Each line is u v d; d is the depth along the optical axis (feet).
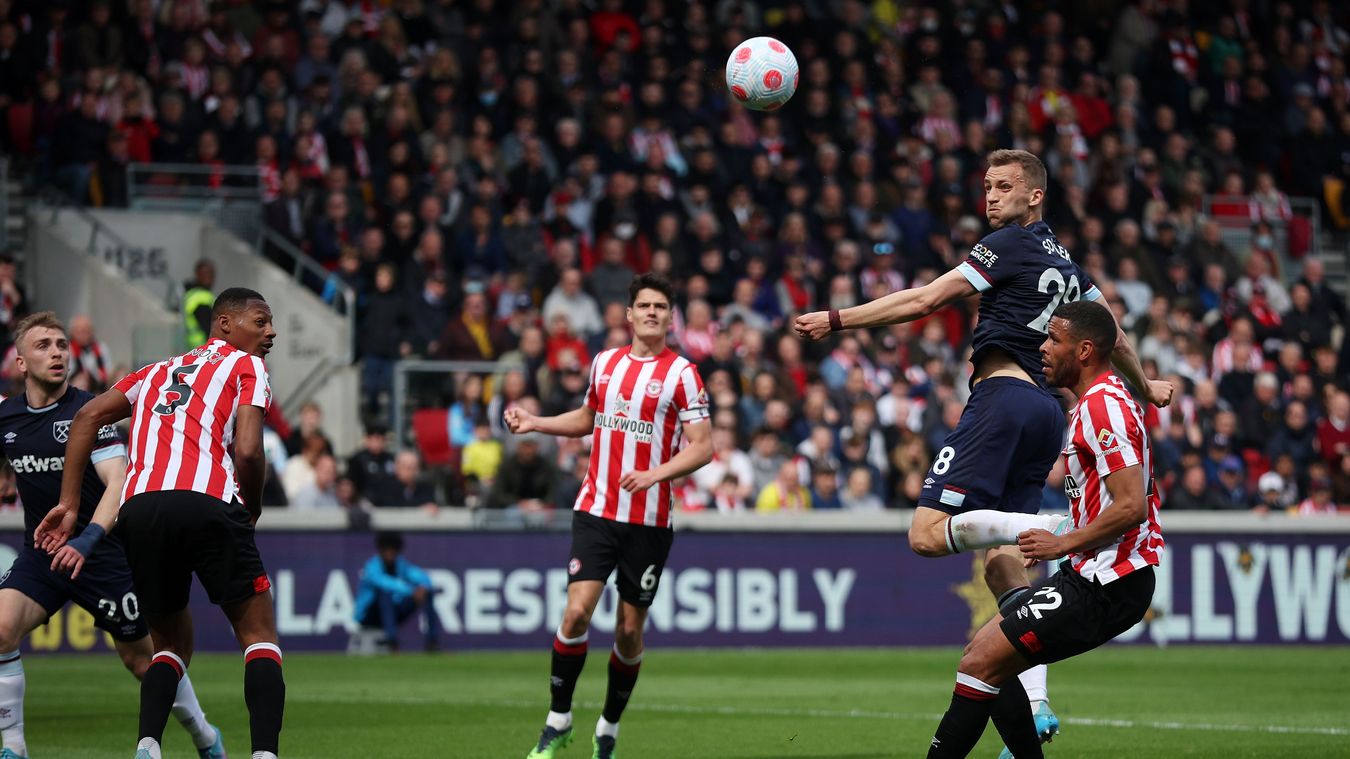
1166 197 261.85
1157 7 290.15
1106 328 66.39
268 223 215.51
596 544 83.51
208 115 222.48
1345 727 102.47
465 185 224.74
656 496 83.76
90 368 173.88
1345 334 237.66
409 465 181.37
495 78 237.86
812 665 156.56
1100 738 95.71
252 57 233.35
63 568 70.28
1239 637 188.34
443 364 198.90
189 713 74.43
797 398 202.39
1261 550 189.67
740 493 185.06
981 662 65.67
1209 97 284.00
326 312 208.23
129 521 67.62
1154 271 240.53
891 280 228.22
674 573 176.45
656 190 226.38
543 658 162.50
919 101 263.49
